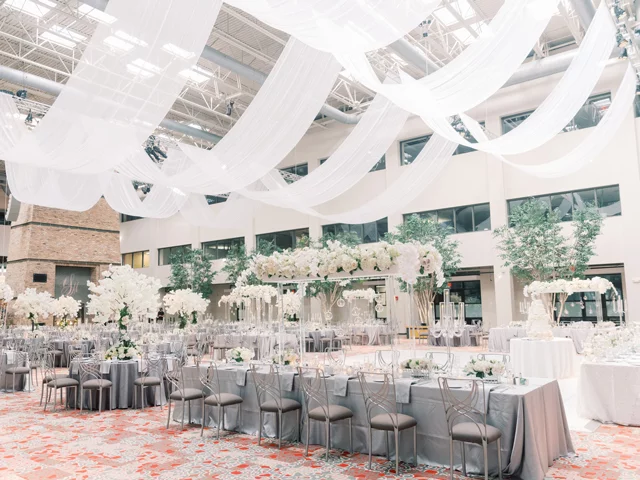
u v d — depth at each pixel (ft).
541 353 29.86
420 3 10.28
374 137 25.04
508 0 13.87
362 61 13.38
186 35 10.88
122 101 12.44
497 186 55.83
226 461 16.17
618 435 18.30
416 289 52.49
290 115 17.88
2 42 44.70
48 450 17.78
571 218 52.29
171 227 84.28
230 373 20.52
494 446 14.32
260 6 9.68
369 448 15.39
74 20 39.29
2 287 42.27
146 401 25.75
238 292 42.27
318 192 27.22
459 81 15.35
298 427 18.43
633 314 47.44
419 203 61.41
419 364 17.21
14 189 26.68
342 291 41.65
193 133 57.88
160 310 63.52
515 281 57.26
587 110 51.62
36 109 40.57
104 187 30.37
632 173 48.39
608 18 20.35
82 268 66.59
